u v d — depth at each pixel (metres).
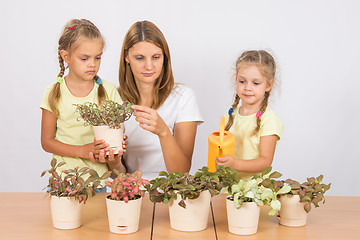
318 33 2.60
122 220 1.24
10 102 2.70
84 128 1.82
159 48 1.78
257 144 1.84
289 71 2.62
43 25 2.63
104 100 1.58
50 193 1.29
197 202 1.26
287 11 2.59
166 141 1.70
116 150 1.55
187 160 1.84
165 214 1.41
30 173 2.76
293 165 2.69
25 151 2.74
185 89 1.99
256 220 1.25
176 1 2.58
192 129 1.96
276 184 1.29
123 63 1.88
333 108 2.65
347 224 1.33
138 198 1.26
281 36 2.60
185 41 2.60
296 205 1.29
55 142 1.78
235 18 2.59
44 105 1.80
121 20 2.60
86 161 1.81
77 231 1.27
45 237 1.22
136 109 1.59
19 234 1.24
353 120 2.65
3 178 2.76
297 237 1.23
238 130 1.89
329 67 2.62
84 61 1.71
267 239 1.22
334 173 2.69
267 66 1.79
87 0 2.60
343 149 2.67
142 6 2.59
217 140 1.59
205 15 2.58
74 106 1.80
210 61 2.61
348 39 2.59
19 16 2.62
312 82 2.63
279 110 2.66
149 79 1.80
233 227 1.25
